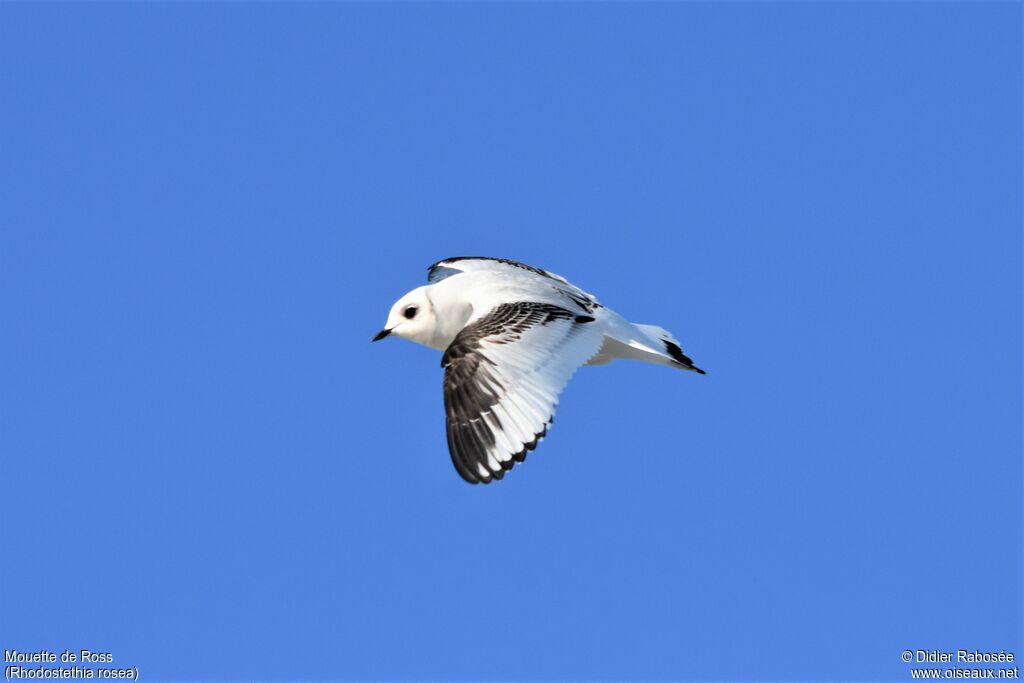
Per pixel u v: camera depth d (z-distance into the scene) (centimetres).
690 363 1653
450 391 1450
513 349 1462
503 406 1430
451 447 1431
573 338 1504
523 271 1712
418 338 1659
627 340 1608
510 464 1408
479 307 1551
